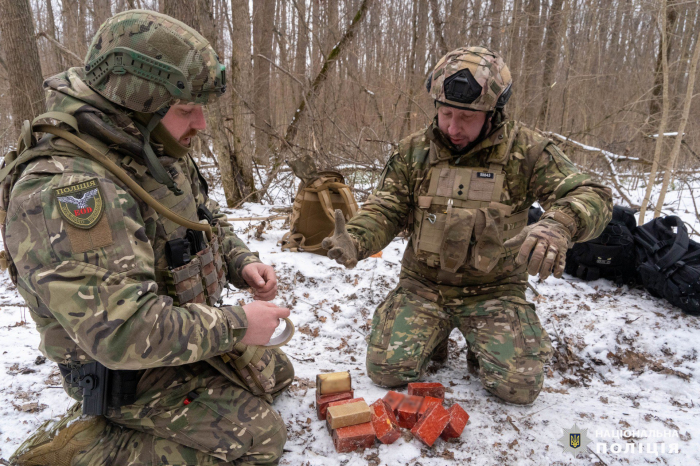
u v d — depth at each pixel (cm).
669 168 431
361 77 757
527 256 184
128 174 146
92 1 1095
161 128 150
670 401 242
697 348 282
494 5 756
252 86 625
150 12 146
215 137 590
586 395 247
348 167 627
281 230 490
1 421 198
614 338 294
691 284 307
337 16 809
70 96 142
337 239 211
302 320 321
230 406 169
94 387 154
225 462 167
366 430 192
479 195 230
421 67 764
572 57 756
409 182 250
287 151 658
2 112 902
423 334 242
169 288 156
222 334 145
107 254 130
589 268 370
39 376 232
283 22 912
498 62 217
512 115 707
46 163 134
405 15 814
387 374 235
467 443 198
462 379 256
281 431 178
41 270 127
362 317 329
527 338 231
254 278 196
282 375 222
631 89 797
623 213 369
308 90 664
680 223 333
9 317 293
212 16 554
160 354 133
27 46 554
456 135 223
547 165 227
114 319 128
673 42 701
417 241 246
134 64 137
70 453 159
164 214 151
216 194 679
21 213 129
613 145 686
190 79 143
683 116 427
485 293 249
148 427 162
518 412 222
